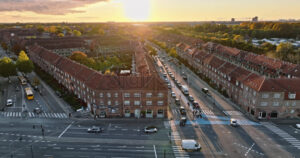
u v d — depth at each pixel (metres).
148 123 73.75
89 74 87.69
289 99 75.75
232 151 57.59
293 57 154.75
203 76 128.62
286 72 111.62
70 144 61.06
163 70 145.62
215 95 100.75
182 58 178.25
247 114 80.62
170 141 62.16
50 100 94.00
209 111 83.31
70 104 88.75
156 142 62.06
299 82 79.25
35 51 157.25
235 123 70.94
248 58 146.25
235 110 84.44
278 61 121.88
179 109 84.88
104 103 77.50
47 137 64.69
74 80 96.50
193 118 77.19
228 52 169.00
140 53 152.62
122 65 155.50
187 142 57.88
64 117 78.25
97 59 165.12
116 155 56.12
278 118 77.62
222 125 72.00
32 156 55.31
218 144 60.78
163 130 68.81
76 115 79.69
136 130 68.88
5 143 61.44
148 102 77.12
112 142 62.09
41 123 73.56
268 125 72.19
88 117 78.31
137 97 76.69
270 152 57.03
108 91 76.19
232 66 101.56
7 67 113.12
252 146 59.78
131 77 79.12
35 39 198.62
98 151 57.84
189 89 108.12
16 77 128.00
